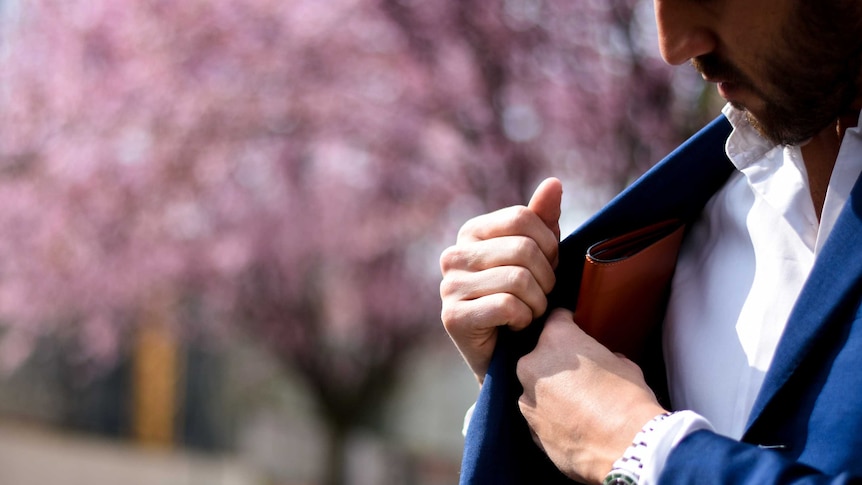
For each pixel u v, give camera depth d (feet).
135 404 49.93
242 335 30.27
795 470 2.68
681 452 2.86
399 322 28.27
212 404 48.83
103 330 28.32
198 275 25.91
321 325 28.73
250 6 20.90
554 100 18.43
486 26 17.83
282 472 41.55
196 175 23.11
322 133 21.56
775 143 3.18
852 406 2.79
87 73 22.91
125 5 21.79
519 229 3.63
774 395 2.95
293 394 46.39
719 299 3.49
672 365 3.61
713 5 2.94
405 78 19.95
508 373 3.55
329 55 20.67
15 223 25.27
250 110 21.61
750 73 2.99
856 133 3.05
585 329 3.59
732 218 3.56
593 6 17.33
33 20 23.63
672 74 16.35
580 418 3.18
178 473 46.24
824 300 2.93
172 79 21.85
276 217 24.27
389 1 18.44
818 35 2.81
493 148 18.44
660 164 3.59
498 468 3.42
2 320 28.94
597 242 3.63
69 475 46.03
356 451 32.94
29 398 52.19
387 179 22.03
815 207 3.27
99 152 23.67
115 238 25.02
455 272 3.69
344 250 24.91
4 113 24.48
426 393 43.78
